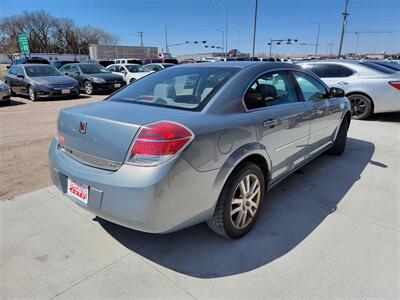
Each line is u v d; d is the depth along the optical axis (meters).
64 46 88.62
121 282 2.19
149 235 2.74
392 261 2.40
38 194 3.50
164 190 1.97
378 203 3.35
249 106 2.66
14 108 10.20
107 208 2.10
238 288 2.13
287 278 2.22
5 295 2.07
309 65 8.09
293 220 2.99
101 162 2.21
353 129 6.80
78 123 2.36
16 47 82.56
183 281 2.20
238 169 2.48
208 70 2.91
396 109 7.30
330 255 2.47
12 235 2.71
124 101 2.73
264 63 3.09
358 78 7.52
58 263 2.38
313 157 4.00
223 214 2.44
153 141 1.97
